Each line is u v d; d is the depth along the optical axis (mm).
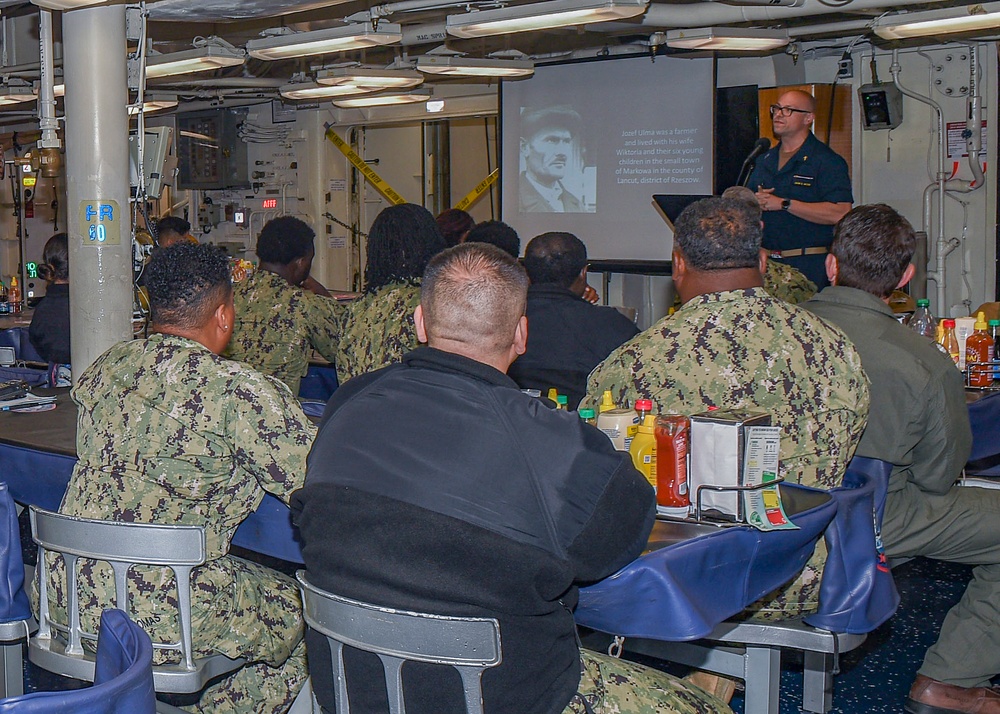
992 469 3951
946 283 5770
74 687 3217
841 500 2062
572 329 3312
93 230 3527
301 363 4438
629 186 6922
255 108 8969
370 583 1521
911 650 3377
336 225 8766
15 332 5762
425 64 5953
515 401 1598
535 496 1517
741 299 2146
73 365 3607
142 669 1254
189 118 9164
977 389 3514
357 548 1528
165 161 3717
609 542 1550
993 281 5629
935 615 3680
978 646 2832
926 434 2607
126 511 2096
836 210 5621
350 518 1535
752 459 1891
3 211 10602
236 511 2182
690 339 2150
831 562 2072
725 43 5418
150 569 2078
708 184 6539
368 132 8898
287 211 8852
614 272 7074
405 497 1518
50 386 3828
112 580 2096
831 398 2125
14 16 6602
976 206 5633
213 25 6125
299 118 8641
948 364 2617
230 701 2473
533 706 1529
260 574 2352
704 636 1681
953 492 2828
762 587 1892
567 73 7133
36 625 2342
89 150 3506
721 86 6422
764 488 1896
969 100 5551
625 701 1749
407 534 1498
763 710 2279
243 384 2082
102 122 3506
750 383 2109
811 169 5781
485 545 1479
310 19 5367
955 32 4820
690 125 6570
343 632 1528
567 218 7262
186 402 2072
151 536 1984
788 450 2121
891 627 3574
